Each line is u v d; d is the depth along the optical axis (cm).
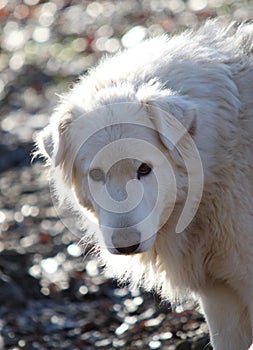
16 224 1745
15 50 3183
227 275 988
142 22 3003
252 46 1012
